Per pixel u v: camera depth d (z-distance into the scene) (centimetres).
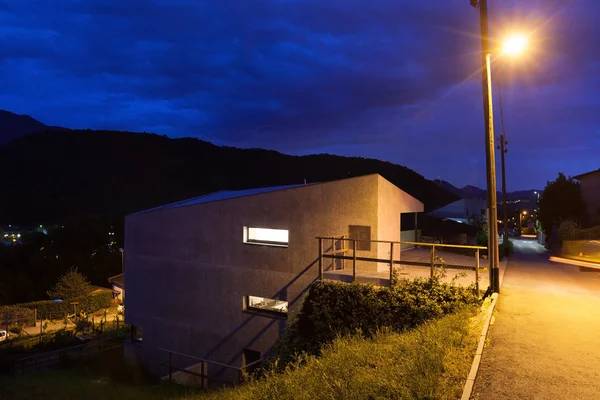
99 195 14462
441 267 1128
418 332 847
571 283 1454
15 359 2062
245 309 1577
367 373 640
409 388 538
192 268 1692
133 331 1906
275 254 1497
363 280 1223
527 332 834
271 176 17700
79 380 1595
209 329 1634
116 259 5528
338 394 570
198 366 1648
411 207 1634
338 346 879
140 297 1850
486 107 1212
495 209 1210
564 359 679
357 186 1373
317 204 1431
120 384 1574
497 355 695
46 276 5044
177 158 18425
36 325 3334
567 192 4231
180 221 1736
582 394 549
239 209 1584
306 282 1430
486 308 1005
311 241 1432
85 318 3152
